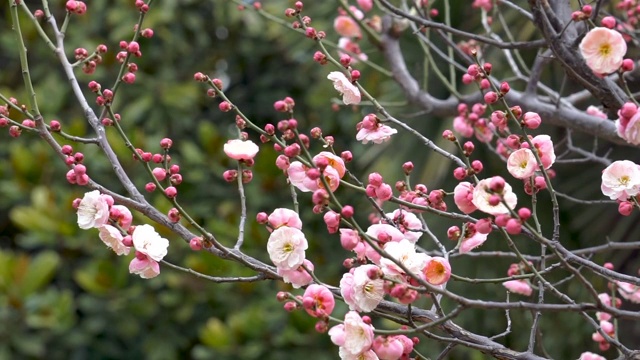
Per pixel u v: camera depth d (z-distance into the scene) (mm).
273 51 6648
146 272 1770
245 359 5117
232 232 5234
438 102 3143
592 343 3990
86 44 6090
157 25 6215
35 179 5480
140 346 5570
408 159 4059
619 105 2014
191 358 5715
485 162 3928
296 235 1636
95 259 5418
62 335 5277
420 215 2021
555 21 2107
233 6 6242
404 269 1427
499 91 1745
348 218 1476
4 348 4926
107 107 1891
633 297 2373
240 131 1907
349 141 6098
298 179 1681
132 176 5395
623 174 1754
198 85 6500
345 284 1617
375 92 4602
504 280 1638
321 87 5684
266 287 5477
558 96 2668
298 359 5008
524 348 4020
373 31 3398
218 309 5496
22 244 5203
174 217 1846
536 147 1696
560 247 1700
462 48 3424
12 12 1987
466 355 4441
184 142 5805
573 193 3900
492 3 3191
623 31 2648
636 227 3744
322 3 4578
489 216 1580
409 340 1624
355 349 1506
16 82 6301
